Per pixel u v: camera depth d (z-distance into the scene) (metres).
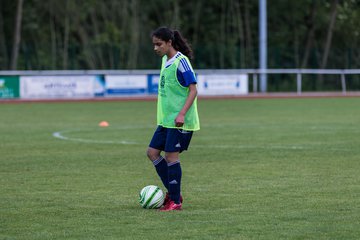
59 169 32.31
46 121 60.94
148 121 60.47
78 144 42.81
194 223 20.64
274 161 34.41
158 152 23.16
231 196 25.06
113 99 92.81
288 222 20.69
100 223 20.77
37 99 91.44
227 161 34.56
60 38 133.50
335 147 40.00
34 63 113.88
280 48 121.81
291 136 46.50
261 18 102.69
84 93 93.25
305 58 132.00
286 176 29.62
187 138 22.62
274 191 26.02
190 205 23.45
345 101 89.25
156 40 22.47
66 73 92.50
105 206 23.41
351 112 69.44
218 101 89.56
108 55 121.56
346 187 26.81
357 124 55.56
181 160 35.03
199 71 100.50
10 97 90.38
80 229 20.00
